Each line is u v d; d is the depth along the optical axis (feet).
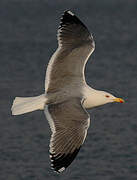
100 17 227.40
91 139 71.36
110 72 115.34
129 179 59.72
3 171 62.08
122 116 82.17
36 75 113.09
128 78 109.29
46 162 64.28
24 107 32.40
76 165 63.16
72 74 34.78
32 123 78.89
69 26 36.29
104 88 101.35
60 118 29.84
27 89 100.17
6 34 176.24
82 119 29.55
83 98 32.83
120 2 298.76
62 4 281.74
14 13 241.76
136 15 236.63
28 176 60.64
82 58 35.24
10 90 98.89
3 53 141.38
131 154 66.13
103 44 155.43
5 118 81.46
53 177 60.34
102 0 305.94
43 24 201.26
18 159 65.41
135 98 93.15
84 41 35.96
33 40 162.09
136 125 77.56
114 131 74.74
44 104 32.22
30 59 132.36
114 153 66.44
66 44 35.96
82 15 234.17
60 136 28.89
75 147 28.60
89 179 59.67
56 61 35.42
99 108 86.33
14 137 73.10
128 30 186.70
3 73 115.55
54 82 34.63
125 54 139.23
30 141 71.51
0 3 285.23
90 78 109.70
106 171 61.67
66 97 32.42
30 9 258.98
